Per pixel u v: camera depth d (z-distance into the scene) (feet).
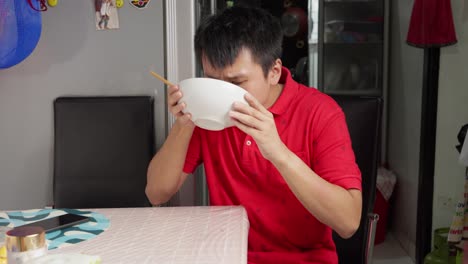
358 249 5.34
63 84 6.58
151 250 3.55
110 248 3.61
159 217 4.30
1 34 5.84
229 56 4.17
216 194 5.06
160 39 6.48
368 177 5.29
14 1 5.82
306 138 4.74
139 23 6.46
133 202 6.31
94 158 6.36
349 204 4.33
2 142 6.69
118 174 6.33
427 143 9.71
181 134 4.92
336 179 4.44
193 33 6.48
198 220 4.20
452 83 9.48
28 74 6.57
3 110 6.63
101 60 6.53
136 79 6.56
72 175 6.37
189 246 3.61
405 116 11.34
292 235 4.83
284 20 12.91
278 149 4.09
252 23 4.29
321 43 12.60
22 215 4.38
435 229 9.84
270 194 4.84
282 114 4.81
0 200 6.80
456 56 9.39
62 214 4.35
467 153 7.86
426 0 9.07
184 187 6.53
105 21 6.46
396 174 12.05
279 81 5.17
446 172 9.73
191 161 5.26
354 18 12.71
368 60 12.91
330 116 4.75
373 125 5.30
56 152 6.39
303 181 4.19
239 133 4.88
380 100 5.34
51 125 6.64
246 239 3.83
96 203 6.35
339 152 4.58
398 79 11.94
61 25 6.48
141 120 6.34
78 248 3.61
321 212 4.32
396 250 11.11
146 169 6.31
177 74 6.52
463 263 8.55
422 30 9.23
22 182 6.75
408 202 11.02
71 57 6.54
